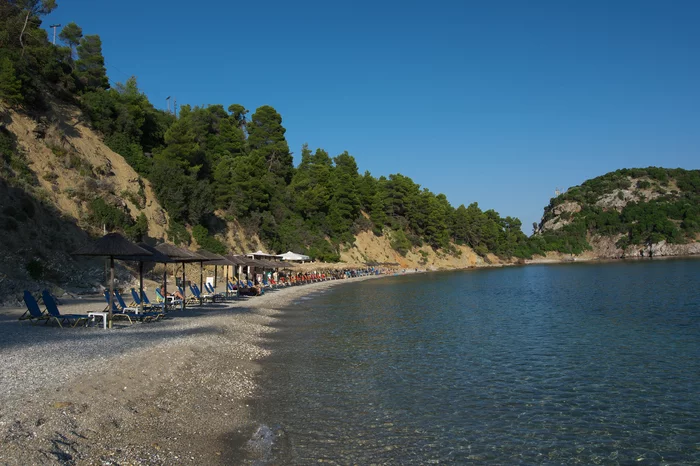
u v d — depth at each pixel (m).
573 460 8.65
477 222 142.25
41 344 13.70
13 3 45.34
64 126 42.84
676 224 189.75
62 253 31.53
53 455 6.81
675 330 22.61
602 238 199.12
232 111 106.56
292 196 83.88
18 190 31.53
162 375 11.74
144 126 56.81
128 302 25.78
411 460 8.46
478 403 11.71
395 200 117.19
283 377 13.84
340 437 9.38
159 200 48.66
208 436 8.97
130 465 7.20
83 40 62.19
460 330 22.91
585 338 20.67
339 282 65.56
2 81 37.47
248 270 47.78
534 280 69.12
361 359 16.39
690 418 10.78
